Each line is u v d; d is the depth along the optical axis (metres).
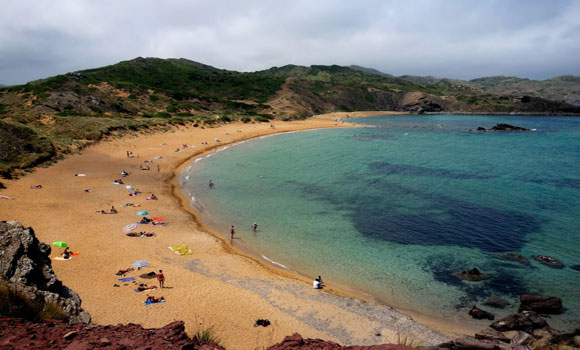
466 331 21.84
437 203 46.34
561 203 45.53
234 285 26.61
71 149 68.12
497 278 28.08
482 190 52.06
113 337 7.30
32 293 9.29
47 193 44.88
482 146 93.88
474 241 35.00
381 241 35.47
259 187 54.84
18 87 117.06
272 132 119.19
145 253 30.97
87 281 24.84
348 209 44.62
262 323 21.39
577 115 191.50
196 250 32.69
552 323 22.33
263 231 38.16
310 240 35.91
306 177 61.06
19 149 58.06
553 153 82.19
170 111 131.62
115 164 64.38
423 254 32.56
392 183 56.78
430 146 94.50
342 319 22.62
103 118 95.12
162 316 21.41
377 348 7.27
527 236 35.78
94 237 33.22
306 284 27.34
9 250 10.88
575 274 28.34
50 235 32.72
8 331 7.00
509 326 21.12
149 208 43.44
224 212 43.97
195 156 77.88
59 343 6.73
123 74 189.00
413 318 23.28
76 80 144.25
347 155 81.69
